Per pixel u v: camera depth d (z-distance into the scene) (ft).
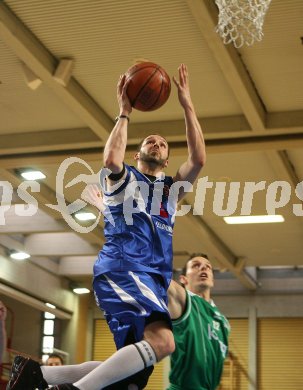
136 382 24.86
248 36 49.03
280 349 108.27
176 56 52.39
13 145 64.95
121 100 26.73
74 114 61.41
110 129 61.36
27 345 109.91
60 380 25.29
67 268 105.81
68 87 55.11
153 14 47.80
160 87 27.09
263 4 43.09
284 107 59.06
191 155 27.61
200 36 49.83
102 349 112.88
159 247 25.99
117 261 25.40
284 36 49.42
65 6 47.47
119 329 24.66
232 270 97.86
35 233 87.86
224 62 50.55
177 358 29.40
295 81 55.11
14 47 49.88
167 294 28.02
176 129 61.16
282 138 60.80
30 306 111.65
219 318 30.58
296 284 109.60
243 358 108.78
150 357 23.89
